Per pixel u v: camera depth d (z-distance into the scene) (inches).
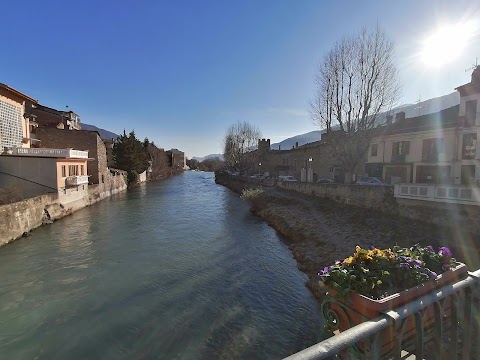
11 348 304.3
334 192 914.1
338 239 606.5
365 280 100.0
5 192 778.8
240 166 2623.0
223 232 788.6
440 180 962.1
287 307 382.9
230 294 420.2
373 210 722.2
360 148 911.0
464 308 102.9
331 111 981.8
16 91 1018.1
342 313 103.9
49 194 889.5
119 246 645.3
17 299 405.4
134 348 303.9
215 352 297.0
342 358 85.2
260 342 311.9
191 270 510.9
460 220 520.1
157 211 1100.5
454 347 99.6
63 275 485.4
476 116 858.1
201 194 1734.7
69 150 1075.9
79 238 706.2
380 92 879.1
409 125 1139.9
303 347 304.3
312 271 489.4
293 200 1058.7
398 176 1113.4
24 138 1123.3
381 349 85.8
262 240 714.8
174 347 304.7
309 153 1784.0
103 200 1403.8
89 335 325.4
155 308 382.0
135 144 2210.9
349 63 915.4
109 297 411.5
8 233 646.5
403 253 122.1
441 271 115.9
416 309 84.9
